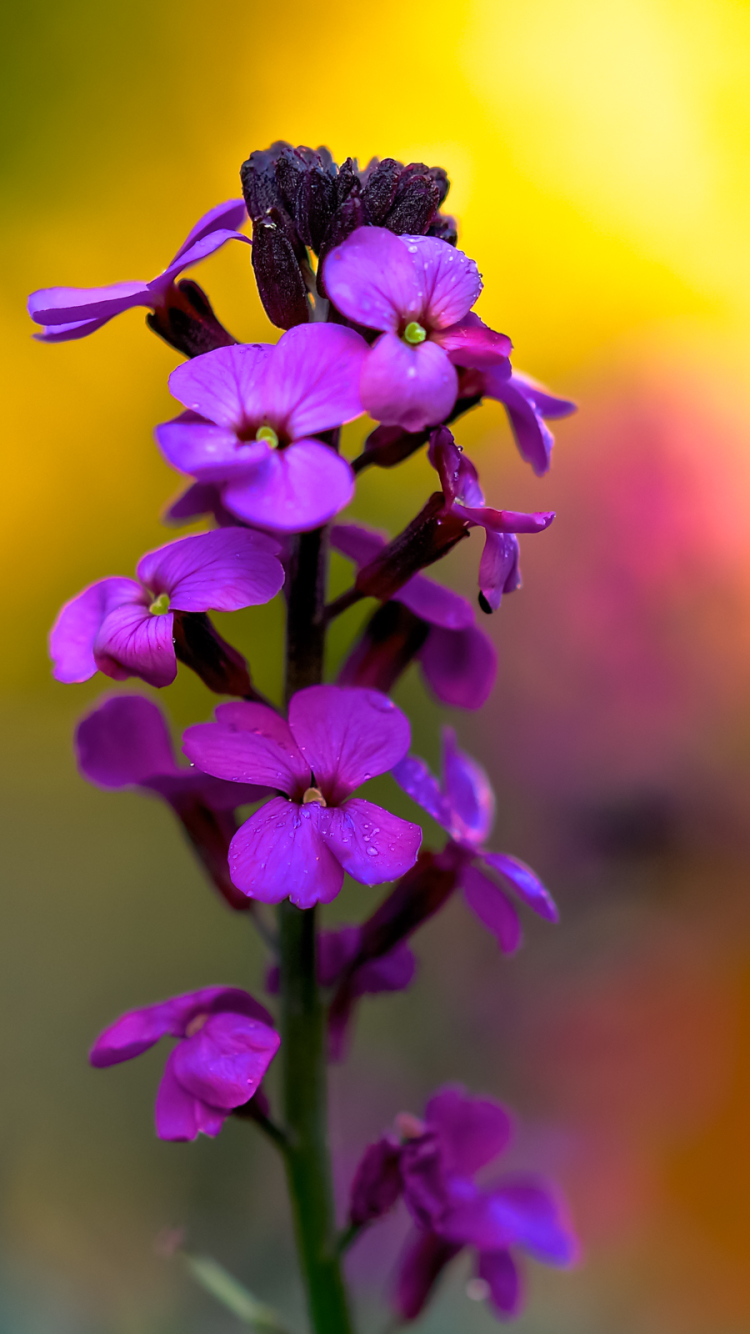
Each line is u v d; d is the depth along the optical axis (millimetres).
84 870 630
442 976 498
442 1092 327
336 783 290
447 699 317
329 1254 312
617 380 481
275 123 661
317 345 285
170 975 593
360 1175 312
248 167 308
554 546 460
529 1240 321
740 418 461
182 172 661
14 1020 572
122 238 666
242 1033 292
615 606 447
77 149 651
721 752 445
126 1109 555
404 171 303
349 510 568
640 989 469
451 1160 324
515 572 298
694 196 655
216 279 614
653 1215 480
